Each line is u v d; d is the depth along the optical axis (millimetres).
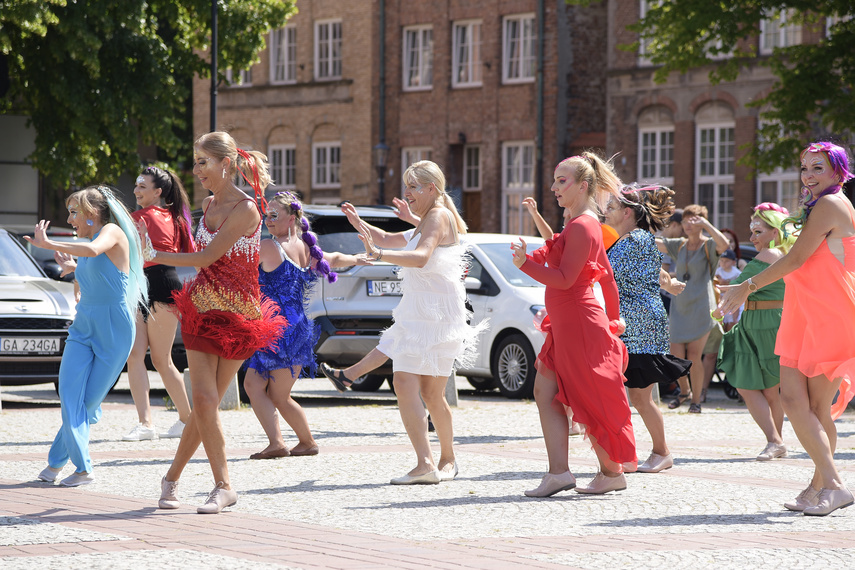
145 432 11711
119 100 32031
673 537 7047
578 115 42844
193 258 7617
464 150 45219
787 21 30547
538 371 8805
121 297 9055
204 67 35656
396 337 9273
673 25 30281
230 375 7957
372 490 8820
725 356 11250
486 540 6910
